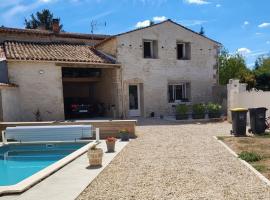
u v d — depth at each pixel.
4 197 6.09
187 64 23.69
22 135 12.99
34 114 18.28
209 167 7.98
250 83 29.75
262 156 8.94
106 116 22.44
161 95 22.61
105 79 22.55
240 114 12.96
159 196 5.90
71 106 21.80
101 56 21.47
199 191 6.11
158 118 21.08
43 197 6.03
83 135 12.91
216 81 24.98
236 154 9.40
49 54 19.66
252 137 12.55
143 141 12.45
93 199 5.88
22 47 20.62
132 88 21.97
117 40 20.81
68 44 23.78
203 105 20.50
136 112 22.09
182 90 24.08
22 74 18.03
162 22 22.58
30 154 12.05
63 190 6.41
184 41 23.56
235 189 6.16
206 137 12.98
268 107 15.59
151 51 22.69
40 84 18.45
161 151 10.31
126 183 6.82
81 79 22.48
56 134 12.94
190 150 10.32
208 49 24.64
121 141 12.55
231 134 13.50
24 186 6.52
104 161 9.00
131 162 8.84
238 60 38.72
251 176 7.03
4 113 15.79
